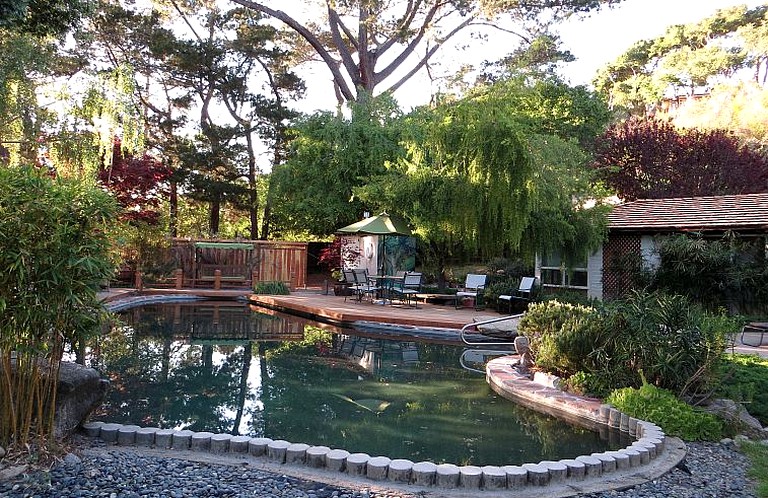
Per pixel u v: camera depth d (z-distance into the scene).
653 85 38.09
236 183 27.02
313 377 7.86
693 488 4.13
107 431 4.68
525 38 25.02
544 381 7.20
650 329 6.20
